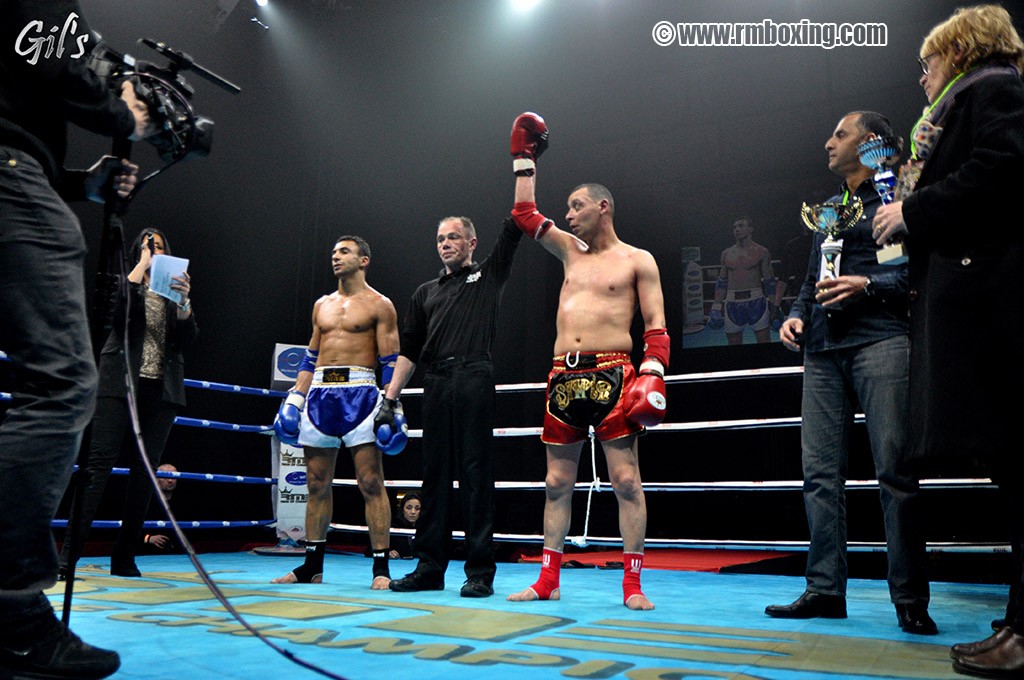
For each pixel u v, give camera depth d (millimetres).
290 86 9117
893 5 8148
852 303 2520
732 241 8711
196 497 7668
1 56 1462
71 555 1555
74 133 6887
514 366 9031
